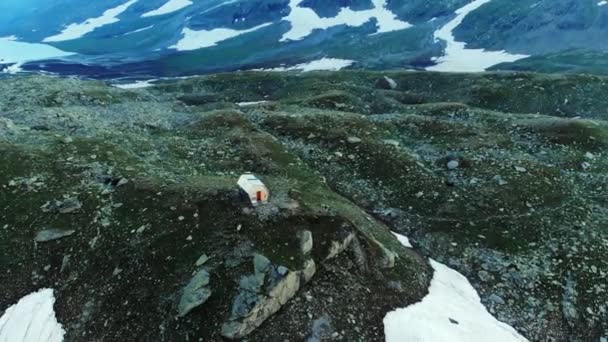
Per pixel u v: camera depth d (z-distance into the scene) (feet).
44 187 92.79
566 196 108.99
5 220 84.69
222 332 63.52
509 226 99.25
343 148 130.21
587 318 79.77
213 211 80.38
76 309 70.69
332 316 68.44
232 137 132.36
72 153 106.63
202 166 113.39
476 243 95.76
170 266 72.64
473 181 113.29
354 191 113.19
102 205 86.74
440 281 85.81
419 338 68.74
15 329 69.31
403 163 120.88
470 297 83.30
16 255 78.74
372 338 68.23
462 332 71.97
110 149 111.34
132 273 73.15
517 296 84.23
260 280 67.36
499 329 75.77
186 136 138.62
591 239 94.07
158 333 65.46
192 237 76.33
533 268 88.94
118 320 68.18
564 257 90.43
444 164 121.90
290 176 112.88
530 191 109.19
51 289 74.13
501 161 121.70
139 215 83.15
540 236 96.37
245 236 74.23
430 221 102.32
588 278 85.66
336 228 78.13
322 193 103.96
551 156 128.88
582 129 140.67
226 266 70.18
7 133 117.70
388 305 73.97
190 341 63.72
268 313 66.13
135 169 100.58
